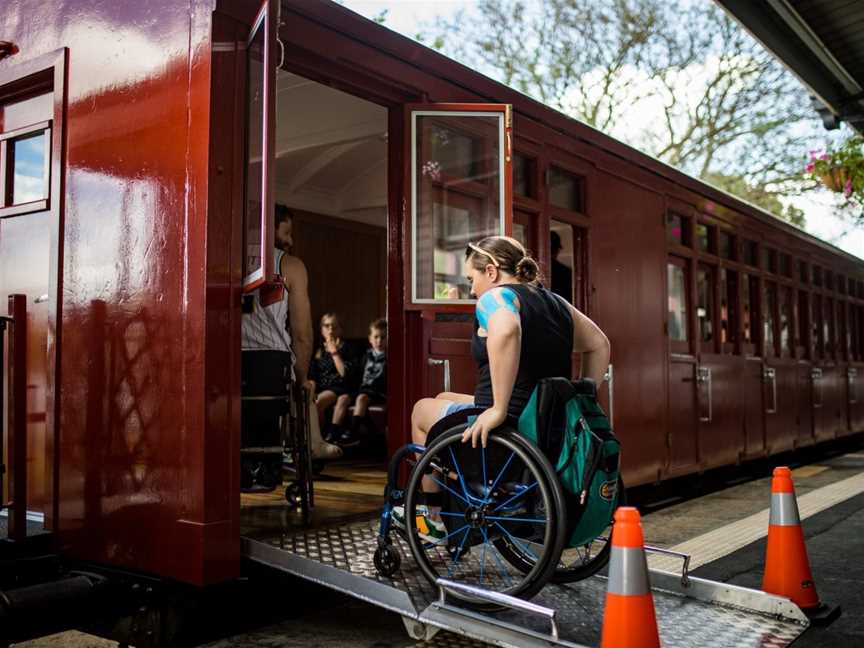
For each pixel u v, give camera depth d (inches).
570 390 108.2
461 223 167.2
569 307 120.9
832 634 125.5
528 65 703.1
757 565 172.9
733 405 304.7
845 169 328.8
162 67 131.8
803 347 397.1
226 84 127.0
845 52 227.1
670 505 259.3
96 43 142.9
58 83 147.0
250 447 152.6
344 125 220.8
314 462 221.6
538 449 104.7
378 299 360.2
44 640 142.9
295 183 293.3
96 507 135.2
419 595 111.8
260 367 151.0
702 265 291.4
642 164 244.7
